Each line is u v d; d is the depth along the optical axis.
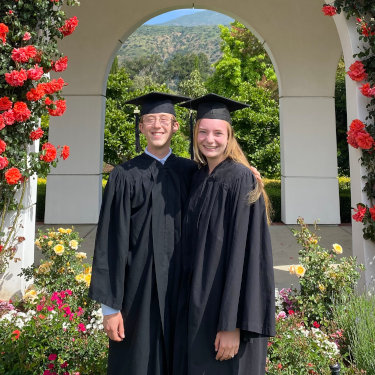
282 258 4.87
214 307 1.45
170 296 1.61
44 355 2.04
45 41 3.13
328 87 7.16
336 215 7.28
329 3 3.51
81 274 2.95
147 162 1.77
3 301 3.08
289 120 7.22
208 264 1.47
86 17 6.84
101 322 2.44
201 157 1.80
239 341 1.46
